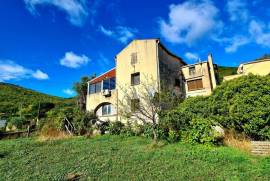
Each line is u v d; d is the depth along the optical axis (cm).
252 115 1291
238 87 1460
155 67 2366
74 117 2288
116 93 2566
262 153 1073
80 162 1105
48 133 2134
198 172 886
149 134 1742
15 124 3050
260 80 1409
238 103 1375
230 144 1279
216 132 1327
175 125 1553
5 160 1194
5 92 6406
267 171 836
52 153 1330
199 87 2720
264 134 1252
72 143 1659
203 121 1405
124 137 1881
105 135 2059
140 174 898
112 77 2714
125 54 2659
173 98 1891
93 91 2870
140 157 1144
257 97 1326
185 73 2859
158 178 847
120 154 1234
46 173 961
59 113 2473
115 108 2516
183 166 970
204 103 1719
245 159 1007
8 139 2116
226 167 927
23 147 1546
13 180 891
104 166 1021
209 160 1029
